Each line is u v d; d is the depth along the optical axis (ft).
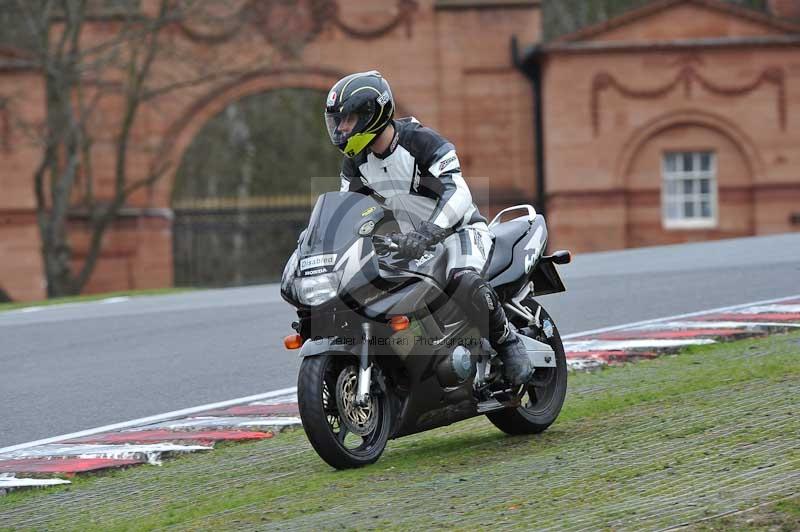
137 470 87.56
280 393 112.88
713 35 383.86
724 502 59.98
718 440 73.77
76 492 81.61
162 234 391.65
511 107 397.60
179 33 387.55
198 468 85.61
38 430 105.70
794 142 385.09
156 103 386.73
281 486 76.23
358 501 68.90
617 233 385.29
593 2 492.13
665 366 107.65
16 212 365.20
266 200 416.46
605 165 385.29
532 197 396.78
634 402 92.43
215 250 508.12
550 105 384.47
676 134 386.11
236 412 104.94
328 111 77.00
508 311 85.56
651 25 384.06
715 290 159.74
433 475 74.43
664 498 62.18
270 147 545.03
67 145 344.90
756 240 251.19
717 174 387.34
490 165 398.01
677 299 154.10
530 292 88.12
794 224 386.11
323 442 75.31
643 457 72.13
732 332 120.06
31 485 83.46
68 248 349.41
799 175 385.09
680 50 383.45
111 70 382.42
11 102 359.46
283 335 148.25
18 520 74.64
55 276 346.74
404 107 398.62
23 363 142.61
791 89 384.27
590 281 183.52
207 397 114.21
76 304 217.77
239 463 85.76
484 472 73.51
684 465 68.54
